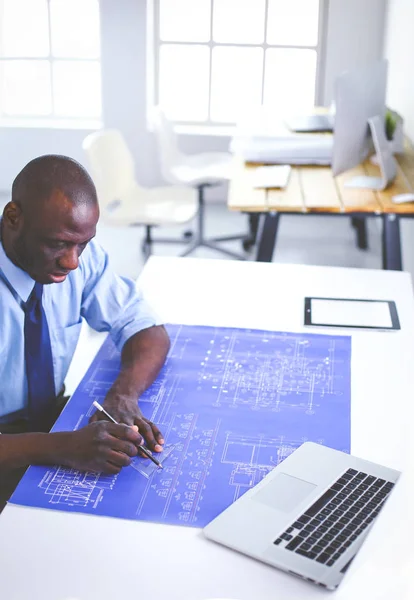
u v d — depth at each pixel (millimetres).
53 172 1455
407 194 3230
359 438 1554
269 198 3213
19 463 1473
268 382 1758
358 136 3270
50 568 1220
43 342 1754
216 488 1399
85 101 5742
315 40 5477
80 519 1326
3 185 5715
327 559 1217
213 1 5438
